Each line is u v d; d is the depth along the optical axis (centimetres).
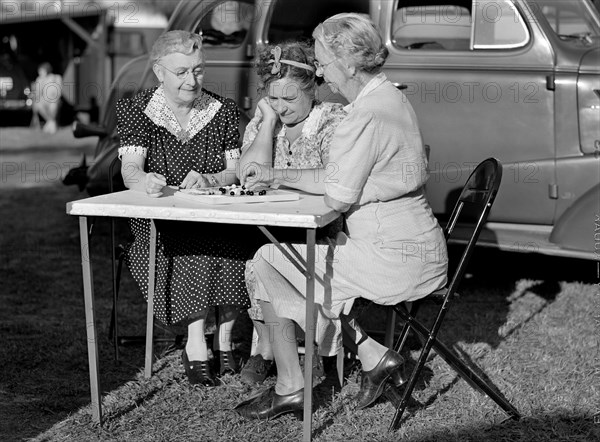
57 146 1441
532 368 388
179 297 359
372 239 312
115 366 395
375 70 314
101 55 1623
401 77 504
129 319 476
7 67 1795
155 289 370
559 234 476
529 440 314
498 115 493
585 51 485
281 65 336
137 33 1550
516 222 501
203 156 375
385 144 302
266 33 522
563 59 482
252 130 370
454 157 502
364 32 307
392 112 306
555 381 370
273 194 322
